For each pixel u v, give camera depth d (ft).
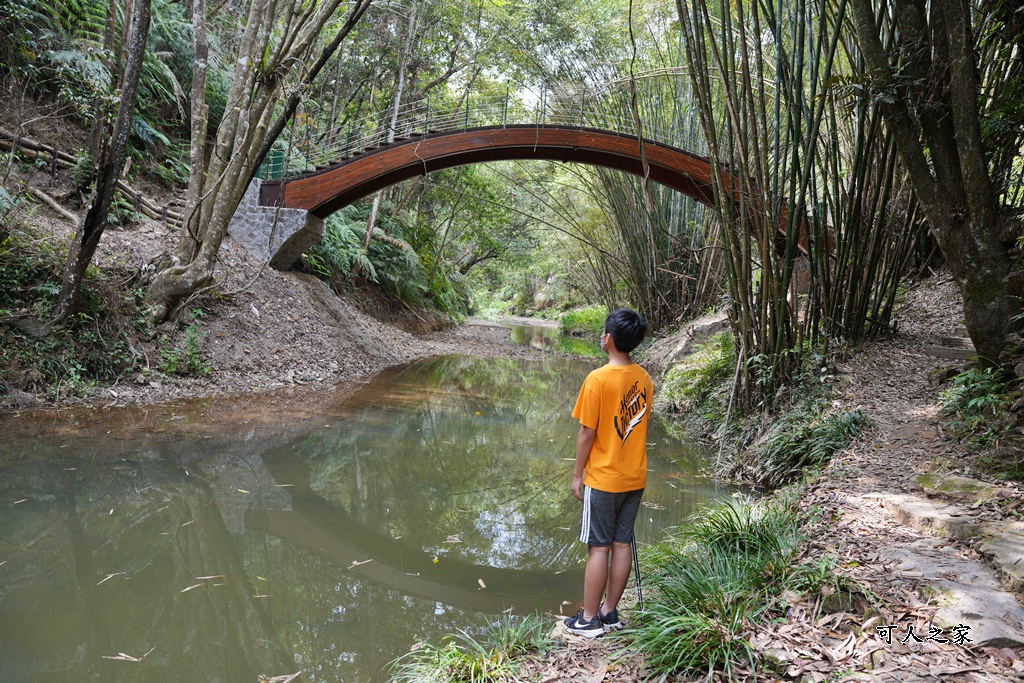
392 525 14.89
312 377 31.60
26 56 27.78
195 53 28.25
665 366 37.93
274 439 20.84
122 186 30.96
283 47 26.91
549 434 25.20
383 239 54.70
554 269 106.63
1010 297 15.58
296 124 50.31
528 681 8.03
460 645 9.63
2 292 21.88
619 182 47.29
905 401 19.39
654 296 49.37
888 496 12.56
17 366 21.48
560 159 38.09
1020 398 14.61
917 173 16.53
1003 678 6.78
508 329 85.76
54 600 10.44
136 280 26.89
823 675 7.12
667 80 41.75
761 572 9.85
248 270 34.91
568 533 14.90
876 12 25.27
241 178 27.50
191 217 26.94
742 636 8.03
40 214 26.00
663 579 10.25
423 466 19.65
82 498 14.66
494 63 52.01
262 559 12.59
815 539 10.96
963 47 14.82
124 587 11.05
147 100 35.60
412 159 37.42
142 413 22.27
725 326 37.09
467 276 109.91
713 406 25.44
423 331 59.62
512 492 17.74
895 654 7.37
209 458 18.28
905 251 24.79
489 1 46.03
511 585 12.09
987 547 9.50
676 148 36.83
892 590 8.71
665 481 18.74
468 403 30.66
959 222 16.12
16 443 17.95
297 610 10.73
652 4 38.73
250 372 29.17
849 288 24.34
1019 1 16.02
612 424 9.29
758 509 13.53
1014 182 19.54
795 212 21.89
